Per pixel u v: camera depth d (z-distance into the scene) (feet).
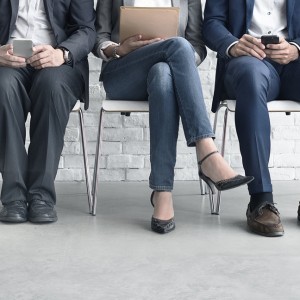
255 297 5.06
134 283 5.34
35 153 7.52
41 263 5.85
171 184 7.17
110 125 10.18
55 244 6.49
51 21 7.99
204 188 9.39
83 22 8.13
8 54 7.41
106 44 8.16
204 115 6.98
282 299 5.02
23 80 7.68
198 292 5.15
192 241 6.69
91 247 6.41
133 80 7.77
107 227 7.25
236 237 6.87
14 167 7.38
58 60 7.60
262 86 7.27
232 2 8.30
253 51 7.62
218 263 5.92
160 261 5.96
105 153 10.24
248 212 7.25
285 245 6.57
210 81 10.23
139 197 9.06
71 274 5.55
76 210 8.13
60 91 7.43
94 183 7.89
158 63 7.22
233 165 10.39
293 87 8.03
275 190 9.61
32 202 7.45
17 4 7.93
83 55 7.91
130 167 10.30
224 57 8.02
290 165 10.46
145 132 10.25
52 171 7.50
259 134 7.16
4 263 5.84
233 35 8.32
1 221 7.38
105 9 8.50
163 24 7.59
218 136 10.34
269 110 7.79
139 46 7.63
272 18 8.32
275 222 6.92
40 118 7.46
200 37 8.55
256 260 6.02
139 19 7.56
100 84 10.13
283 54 7.70
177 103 7.13
